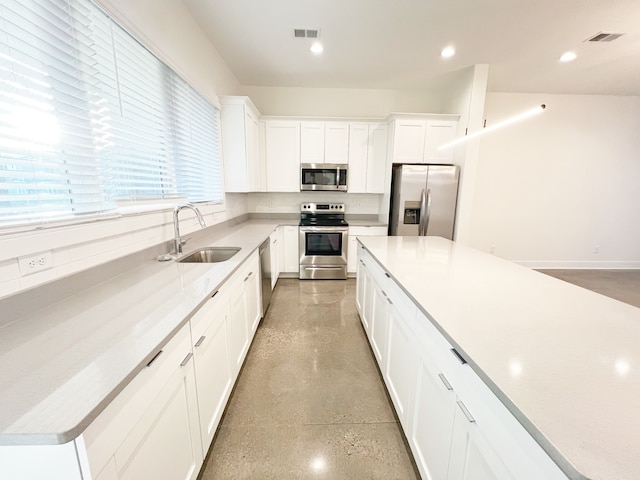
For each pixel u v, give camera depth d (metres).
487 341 0.85
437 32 2.59
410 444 1.31
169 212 2.01
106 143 1.38
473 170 3.54
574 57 3.11
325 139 3.92
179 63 2.09
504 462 0.66
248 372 2.02
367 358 2.19
